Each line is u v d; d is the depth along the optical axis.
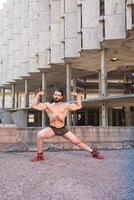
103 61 33.28
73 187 4.95
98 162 7.66
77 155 9.16
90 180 5.48
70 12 35.56
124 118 52.00
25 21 48.59
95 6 31.94
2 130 11.73
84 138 12.73
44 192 4.63
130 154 9.57
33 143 12.13
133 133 13.80
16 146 11.31
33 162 7.69
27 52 48.22
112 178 5.66
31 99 74.69
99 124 50.62
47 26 42.00
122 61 40.88
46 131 8.02
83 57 36.00
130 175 5.94
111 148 11.45
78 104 8.23
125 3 29.31
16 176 5.88
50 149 10.69
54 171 6.39
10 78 54.22
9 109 56.62
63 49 36.19
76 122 54.50
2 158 8.57
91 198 4.28
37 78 51.25
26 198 4.29
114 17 29.81
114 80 57.88
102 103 36.12
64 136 8.40
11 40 54.00
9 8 55.12
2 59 59.31
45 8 42.28
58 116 8.10
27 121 52.19
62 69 43.41
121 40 30.08
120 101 35.28
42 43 42.25
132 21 26.52
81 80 57.34
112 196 4.39
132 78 54.72
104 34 30.75
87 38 32.28
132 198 4.27
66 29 35.72
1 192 4.64
